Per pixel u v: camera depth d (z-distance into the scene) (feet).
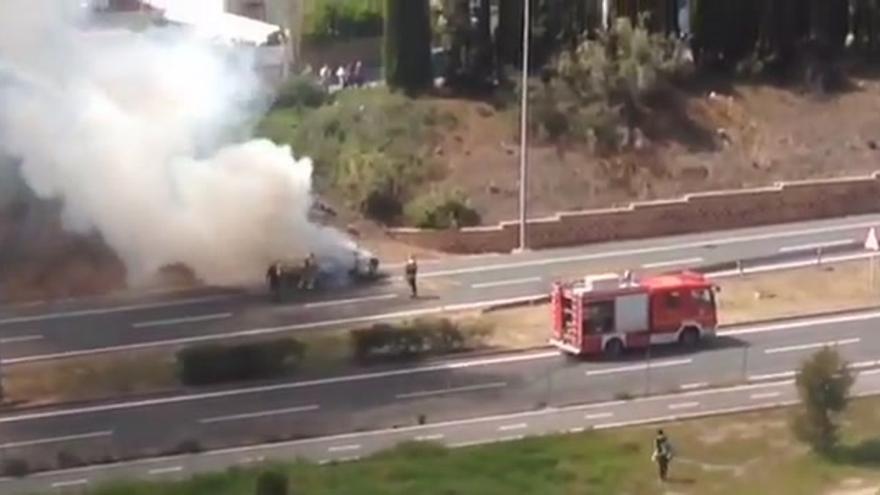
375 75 554.05
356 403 358.84
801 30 541.34
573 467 323.37
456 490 312.91
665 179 492.54
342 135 495.41
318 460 328.90
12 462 330.13
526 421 347.56
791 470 322.34
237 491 312.29
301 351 378.53
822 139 513.45
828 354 336.70
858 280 434.71
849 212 492.95
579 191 484.33
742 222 484.33
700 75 529.04
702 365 377.09
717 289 411.13
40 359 387.96
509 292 427.74
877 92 533.14
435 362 379.96
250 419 351.67
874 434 336.08
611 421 346.33
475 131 498.69
